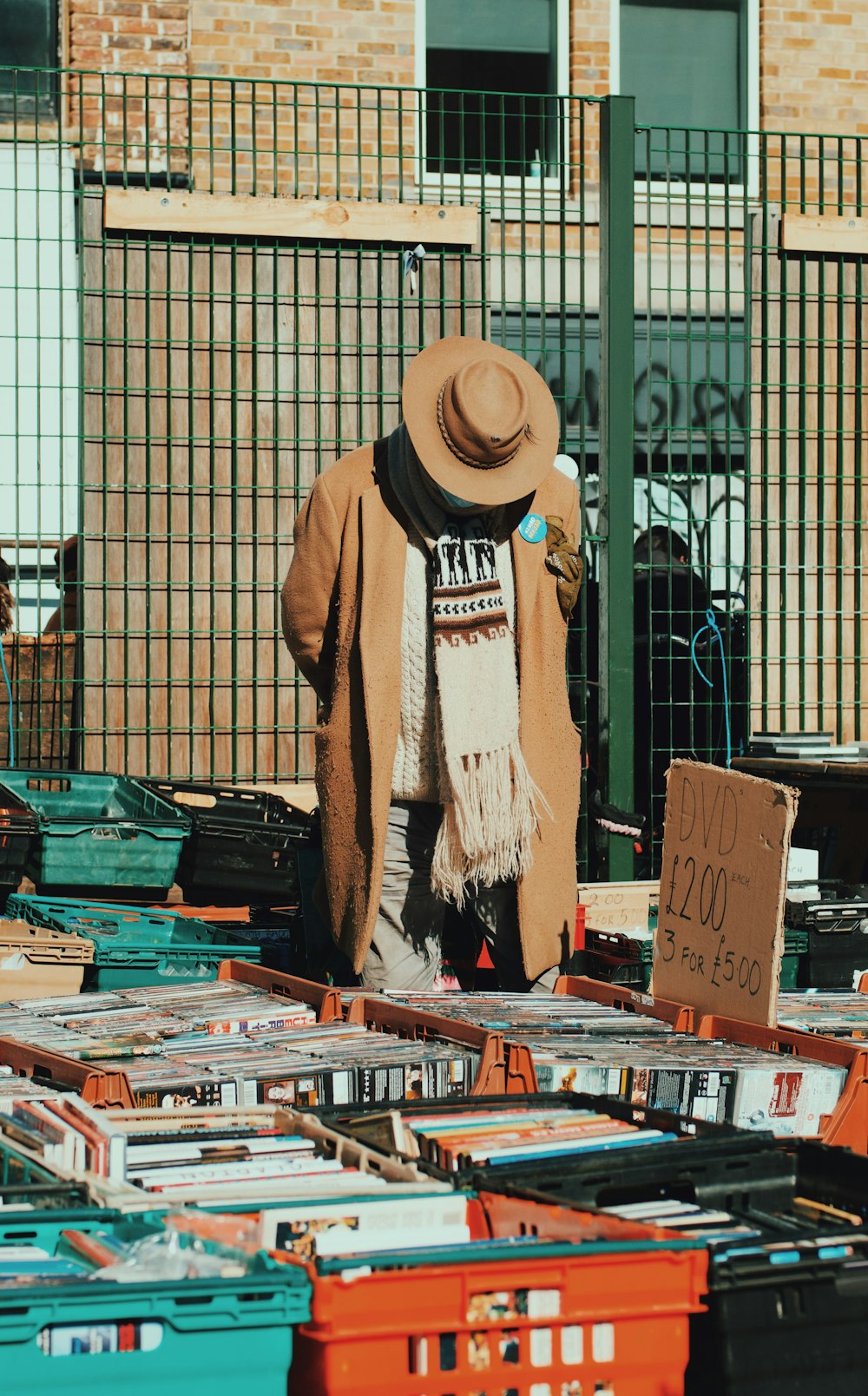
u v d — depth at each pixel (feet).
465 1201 7.50
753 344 24.64
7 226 28.19
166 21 30.07
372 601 13.60
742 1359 7.05
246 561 22.52
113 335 22.11
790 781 22.03
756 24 33.78
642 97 33.65
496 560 13.85
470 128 32.09
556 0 33.06
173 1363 6.36
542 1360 6.79
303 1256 7.04
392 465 13.76
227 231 22.25
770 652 24.73
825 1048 10.61
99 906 16.69
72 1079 9.64
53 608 25.18
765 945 11.44
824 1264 7.23
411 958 14.25
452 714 13.32
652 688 23.02
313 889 14.89
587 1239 7.33
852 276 24.91
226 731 22.43
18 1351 6.16
